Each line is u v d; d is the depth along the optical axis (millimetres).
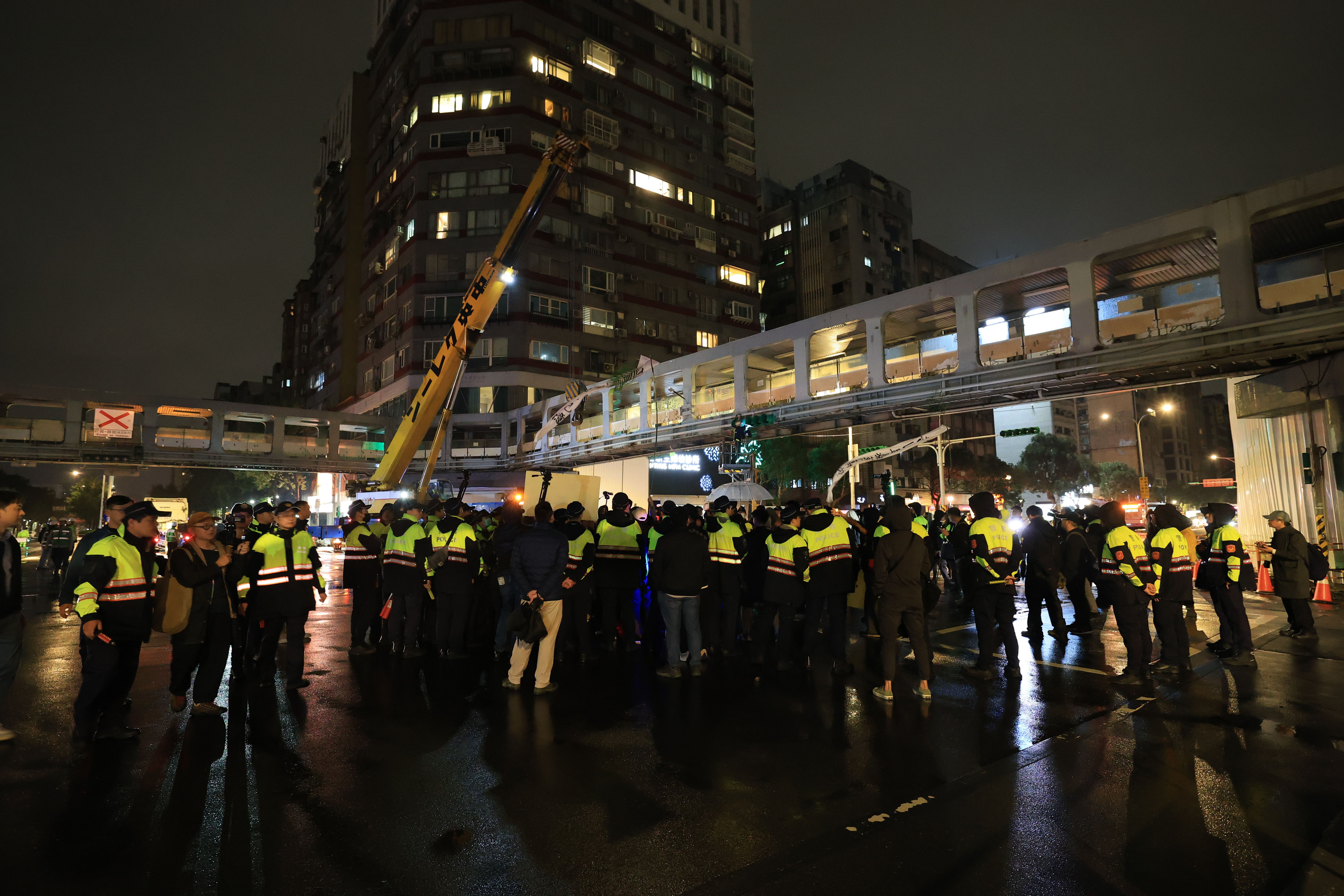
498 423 40750
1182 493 84188
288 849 3406
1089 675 7043
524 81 43594
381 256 48250
